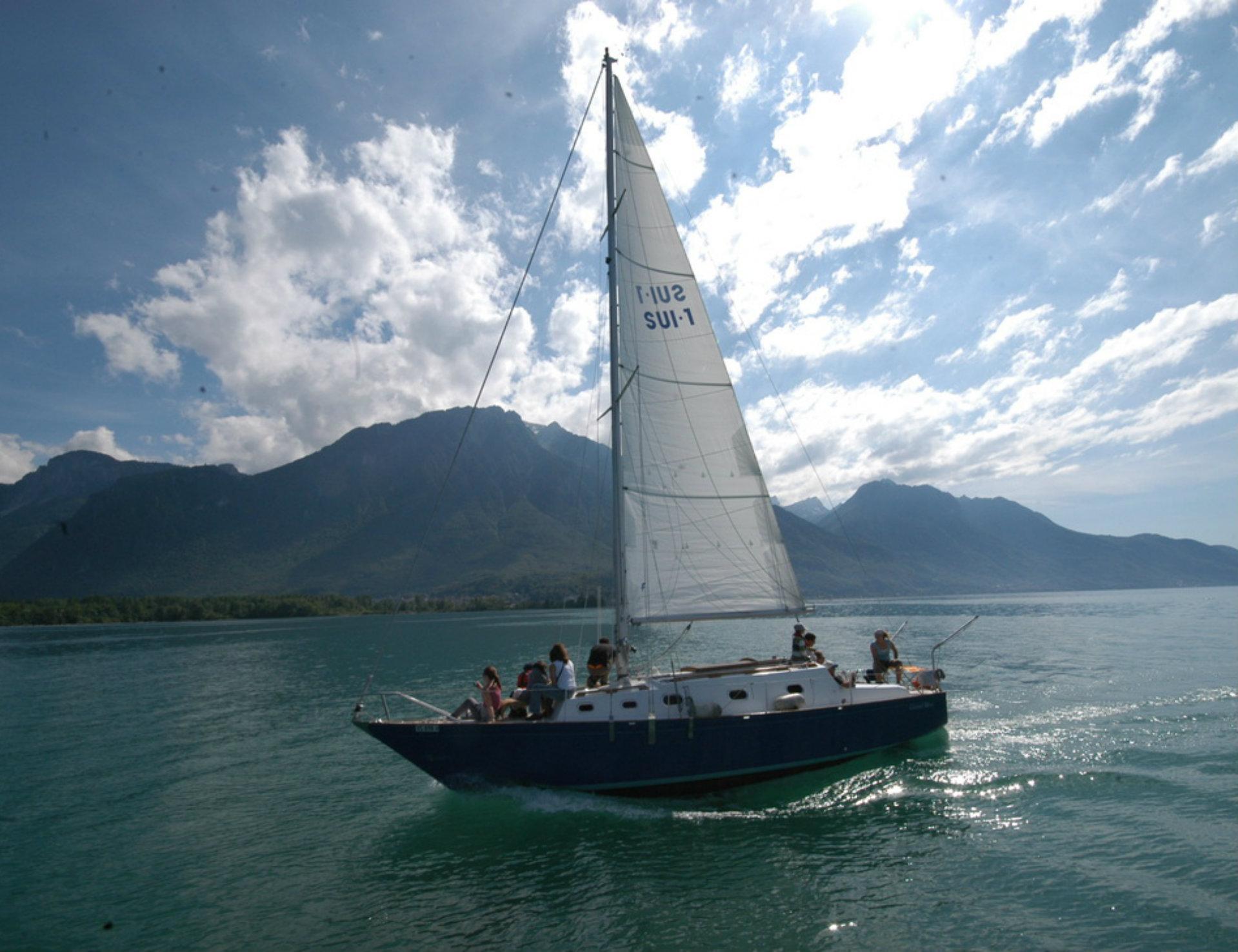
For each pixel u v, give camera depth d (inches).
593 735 515.8
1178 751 627.5
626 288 585.6
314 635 3444.9
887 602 7121.1
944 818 490.9
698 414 591.8
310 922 380.5
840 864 425.1
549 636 2743.6
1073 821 477.4
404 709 1083.3
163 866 467.2
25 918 397.7
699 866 428.1
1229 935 333.7
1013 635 2007.9
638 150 605.3
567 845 460.8
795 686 570.9
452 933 362.6
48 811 594.2
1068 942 334.0
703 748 526.0
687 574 564.4
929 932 347.6
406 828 516.7
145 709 1168.8
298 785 652.1
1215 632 1935.3
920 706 619.8
